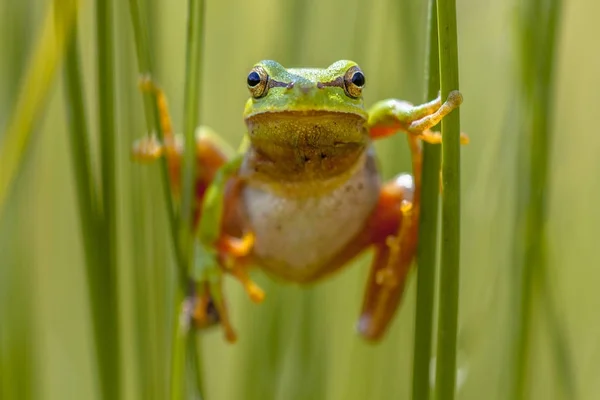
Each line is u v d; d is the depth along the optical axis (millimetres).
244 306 294
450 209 235
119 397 252
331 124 248
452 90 234
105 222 249
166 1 300
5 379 271
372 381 289
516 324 262
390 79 281
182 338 253
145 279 263
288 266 267
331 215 261
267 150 255
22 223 277
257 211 264
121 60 264
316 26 287
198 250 260
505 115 271
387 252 263
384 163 289
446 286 237
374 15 292
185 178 250
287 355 280
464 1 296
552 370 280
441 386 238
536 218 260
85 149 247
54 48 252
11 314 274
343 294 301
